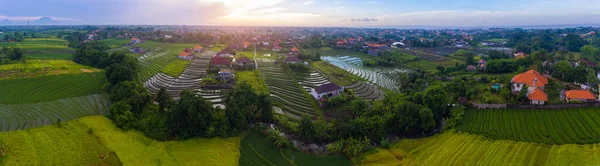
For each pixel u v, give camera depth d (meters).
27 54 138.38
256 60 163.12
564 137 58.72
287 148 62.91
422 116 66.88
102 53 120.62
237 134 64.56
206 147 57.75
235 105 68.19
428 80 117.00
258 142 64.06
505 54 159.38
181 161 52.44
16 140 50.66
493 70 122.25
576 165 49.75
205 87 98.31
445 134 65.56
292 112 82.69
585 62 129.75
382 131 66.06
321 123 68.69
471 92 86.19
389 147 62.03
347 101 90.69
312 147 64.12
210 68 127.12
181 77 113.75
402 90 107.12
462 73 126.88
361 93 104.75
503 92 81.31
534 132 61.97
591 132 59.34
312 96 97.06
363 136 64.06
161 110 73.00
